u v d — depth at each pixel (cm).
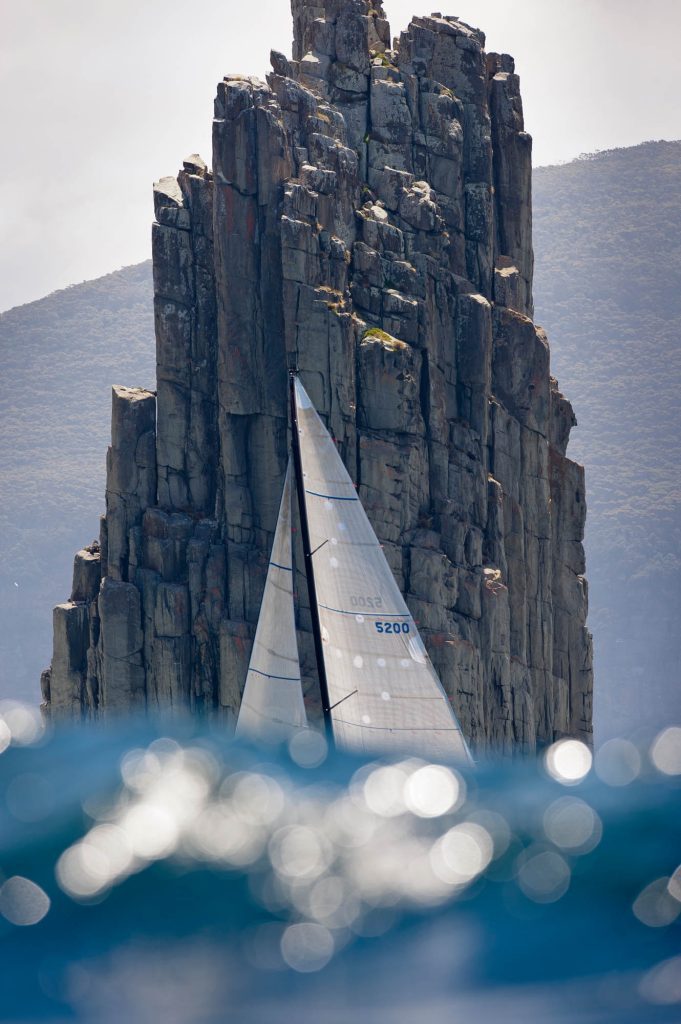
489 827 8288
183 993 6353
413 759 10875
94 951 6712
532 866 7712
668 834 8225
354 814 8400
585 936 6912
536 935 6925
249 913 7038
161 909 7062
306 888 7306
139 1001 6300
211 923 6912
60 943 6775
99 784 9000
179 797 8606
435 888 7394
